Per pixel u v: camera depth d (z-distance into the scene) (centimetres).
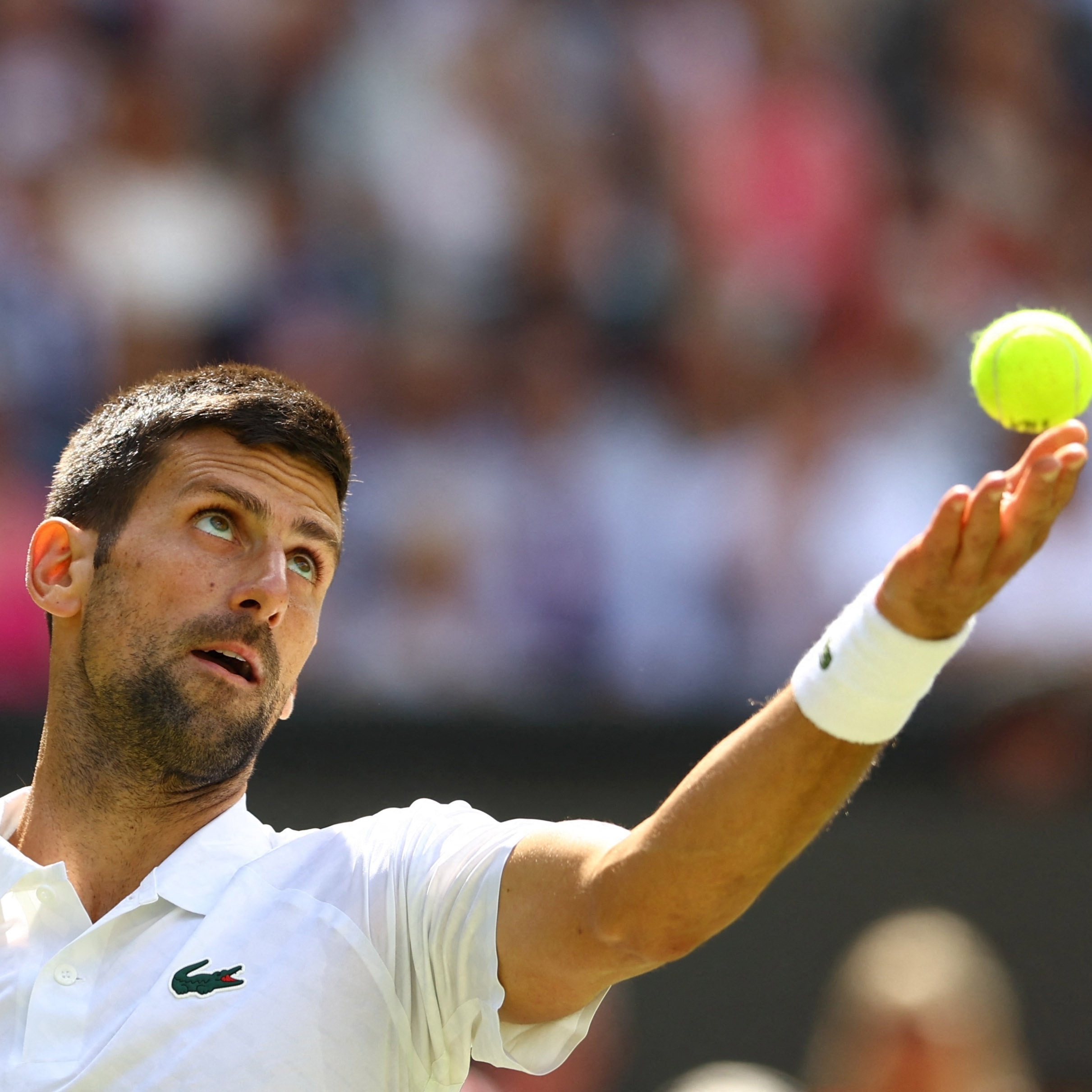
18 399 2770
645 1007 2141
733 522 2792
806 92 3419
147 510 963
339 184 3150
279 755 2159
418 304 3033
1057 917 2203
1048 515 714
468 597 2611
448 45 3294
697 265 3177
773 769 757
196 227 3052
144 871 958
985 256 3391
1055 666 2478
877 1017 1855
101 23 3225
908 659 745
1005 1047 2103
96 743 960
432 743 2194
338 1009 882
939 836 2219
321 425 1002
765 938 2169
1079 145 3628
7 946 909
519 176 3186
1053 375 952
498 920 862
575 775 2209
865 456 2972
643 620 2683
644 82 3356
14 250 2906
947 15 3578
